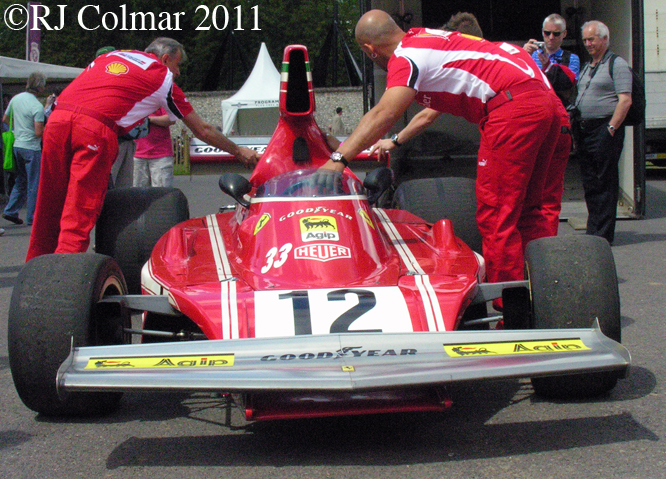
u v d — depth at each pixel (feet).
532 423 9.68
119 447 9.34
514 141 12.03
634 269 19.34
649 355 12.37
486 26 35.19
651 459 8.46
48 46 114.21
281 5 120.47
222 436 9.64
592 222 22.57
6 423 10.21
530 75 12.12
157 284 11.00
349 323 9.26
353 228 11.30
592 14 32.30
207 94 91.71
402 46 12.21
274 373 7.97
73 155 14.25
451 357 8.27
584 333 8.82
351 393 9.03
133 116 14.56
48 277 9.81
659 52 41.73
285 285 10.28
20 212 37.40
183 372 8.05
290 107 13.97
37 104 30.01
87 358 8.41
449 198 15.87
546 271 9.97
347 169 13.64
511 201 12.31
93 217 14.35
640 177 27.61
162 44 18.72
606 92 21.52
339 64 119.75
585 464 8.41
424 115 15.31
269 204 11.75
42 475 8.61
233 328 9.27
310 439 9.45
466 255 11.62
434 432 9.53
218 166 54.44
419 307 9.62
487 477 8.20
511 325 10.50
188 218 16.01
